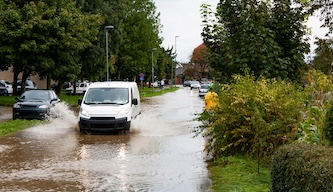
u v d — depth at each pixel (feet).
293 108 32.55
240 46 40.22
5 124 61.52
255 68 39.99
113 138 50.57
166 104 125.29
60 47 106.42
